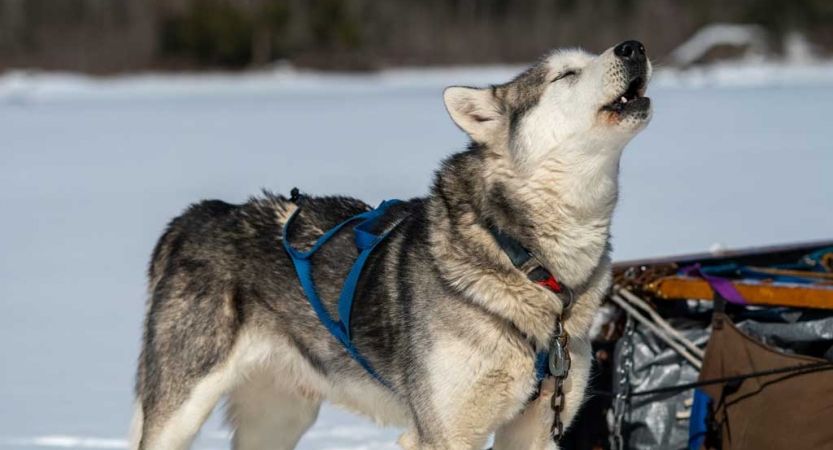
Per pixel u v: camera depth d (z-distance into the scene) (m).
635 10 85.62
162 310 6.02
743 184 18.81
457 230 5.28
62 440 6.86
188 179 20.95
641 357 5.98
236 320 5.91
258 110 41.16
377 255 5.69
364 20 82.75
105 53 75.88
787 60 76.12
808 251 7.08
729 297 5.58
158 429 5.90
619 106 5.01
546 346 5.21
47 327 10.20
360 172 20.84
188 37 76.25
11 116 40.00
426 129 31.23
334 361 5.88
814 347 5.49
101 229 16.02
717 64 75.44
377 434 7.05
